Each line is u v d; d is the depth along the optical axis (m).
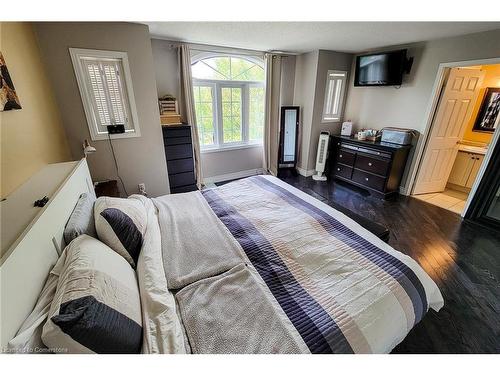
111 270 0.99
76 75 2.37
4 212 1.03
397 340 1.06
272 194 2.16
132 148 2.88
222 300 1.05
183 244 1.42
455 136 3.60
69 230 1.21
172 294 1.11
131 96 2.68
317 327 0.93
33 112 1.81
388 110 3.89
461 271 2.16
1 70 1.40
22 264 0.80
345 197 3.79
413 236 2.71
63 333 0.69
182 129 3.18
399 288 1.14
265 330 0.91
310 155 4.63
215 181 4.36
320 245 1.44
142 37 2.56
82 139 2.58
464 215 3.08
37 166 1.74
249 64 4.06
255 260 1.31
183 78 3.37
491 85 3.65
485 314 1.72
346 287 1.14
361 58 3.86
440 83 3.19
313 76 4.11
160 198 2.07
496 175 2.77
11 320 0.71
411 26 2.54
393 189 3.79
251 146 4.50
